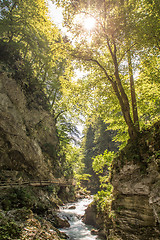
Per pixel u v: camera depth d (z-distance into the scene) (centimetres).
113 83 983
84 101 1129
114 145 3656
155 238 582
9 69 1778
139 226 666
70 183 2684
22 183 1428
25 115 1870
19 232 704
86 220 1344
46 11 1580
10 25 1767
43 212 1258
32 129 1917
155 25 712
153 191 612
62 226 1230
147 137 759
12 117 1596
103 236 1026
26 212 951
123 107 945
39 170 1858
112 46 1069
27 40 1970
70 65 1086
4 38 1970
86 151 5134
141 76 1004
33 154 1777
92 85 1059
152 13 739
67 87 1138
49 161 2158
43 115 2286
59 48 1034
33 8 1722
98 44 897
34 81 2211
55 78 2562
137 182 716
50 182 1939
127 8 783
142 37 757
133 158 775
